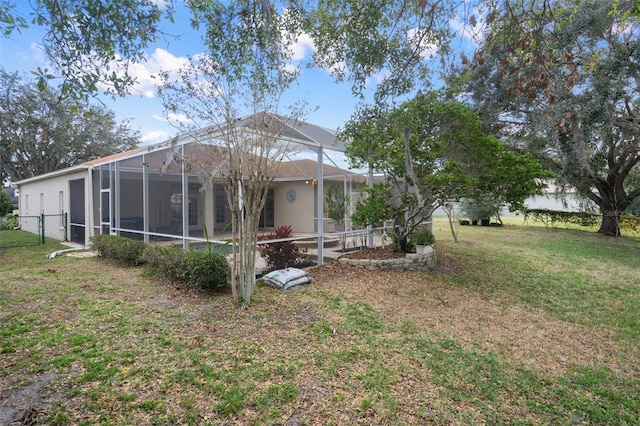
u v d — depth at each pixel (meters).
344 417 2.57
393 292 6.09
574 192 17.48
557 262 9.50
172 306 4.76
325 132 8.60
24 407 2.48
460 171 6.68
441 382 3.22
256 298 5.23
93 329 3.89
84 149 22.25
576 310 5.78
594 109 9.52
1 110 17.42
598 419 2.90
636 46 8.87
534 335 4.68
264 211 9.73
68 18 3.14
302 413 2.58
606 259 10.05
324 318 4.59
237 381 2.93
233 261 4.90
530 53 3.56
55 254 8.98
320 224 7.87
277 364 3.27
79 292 5.33
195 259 5.42
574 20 7.66
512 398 3.10
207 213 7.31
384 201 7.52
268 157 5.03
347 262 7.77
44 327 3.90
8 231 16.27
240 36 4.02
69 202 12.49
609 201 15.91
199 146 6.21
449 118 6.82
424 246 8.08
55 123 19.19
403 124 6.37
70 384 2.78
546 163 14.04
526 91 3.73
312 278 6.66
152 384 2.83
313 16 4.29
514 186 6.53
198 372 3.04
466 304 5.79
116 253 7.65
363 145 7.03
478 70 10.18
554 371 3.70
